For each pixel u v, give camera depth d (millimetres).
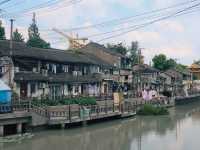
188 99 107312
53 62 61688
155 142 39625
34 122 41500
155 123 56500
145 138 42406
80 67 70250
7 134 40031
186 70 143625
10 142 36562
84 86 69625
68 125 45938
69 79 63719
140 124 55000
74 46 85438
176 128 51219
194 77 155875
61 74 63812
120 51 112125
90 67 73375
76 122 46781
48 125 43469
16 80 51438
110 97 68500
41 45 89938
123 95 68062
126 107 60281
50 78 58344
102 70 78188
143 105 67750
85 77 70188
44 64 59312
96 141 39875
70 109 46375
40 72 57969
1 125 37906
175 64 139250
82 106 50125
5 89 42188
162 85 111562
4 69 51344
